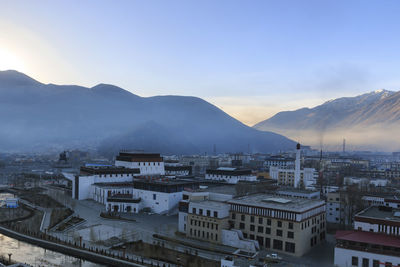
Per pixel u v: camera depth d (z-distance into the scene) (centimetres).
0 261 11775
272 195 16150
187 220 14412
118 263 11344
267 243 12950
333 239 14875
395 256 10119
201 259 11606
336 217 18350
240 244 12875
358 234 11369
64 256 12600
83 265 11669
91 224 16625
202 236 13888
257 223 13238
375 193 19025
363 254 10619
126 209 19838
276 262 11425
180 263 11206
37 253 12925
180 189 19688
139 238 14062
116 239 13912
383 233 11412
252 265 9656
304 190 18850
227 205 13975
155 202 19600
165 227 16038
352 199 17400
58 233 15112
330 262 11588
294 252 12281
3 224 16525
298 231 12244
